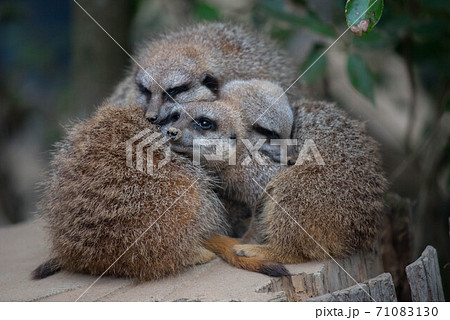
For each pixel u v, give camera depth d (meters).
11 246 5.82
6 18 10.09
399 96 9.02
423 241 7.05
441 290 4.79
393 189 7.58
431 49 6.83
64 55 10.65
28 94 10.62
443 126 7.27
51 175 4.82
